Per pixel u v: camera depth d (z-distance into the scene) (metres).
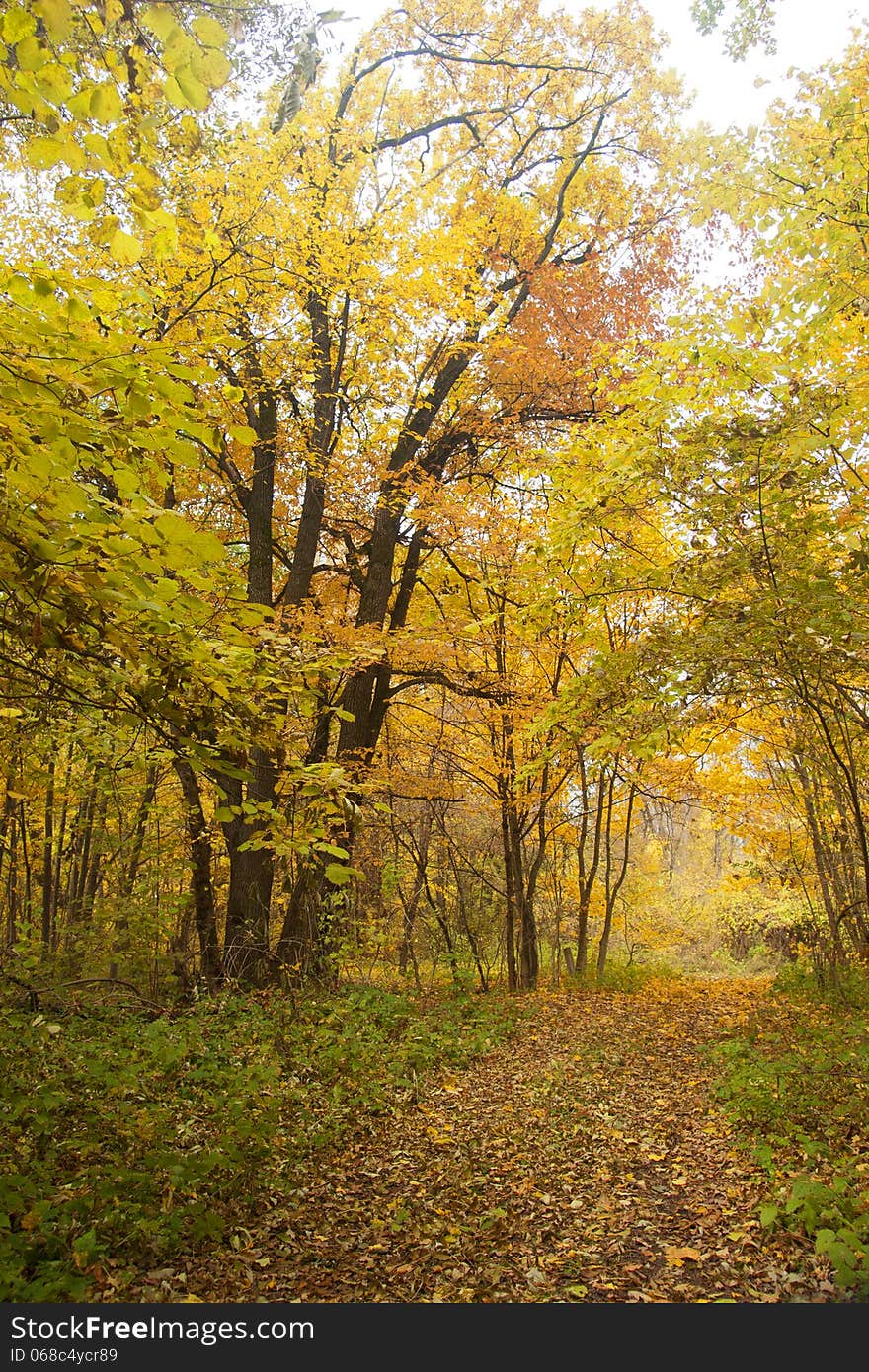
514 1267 4.19
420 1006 11.34
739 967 22.67
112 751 8.14
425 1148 6.03
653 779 10.91
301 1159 5.52
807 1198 4.10
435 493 11.45
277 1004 8.73
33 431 2.98
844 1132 5.51
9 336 2.85
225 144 8.05
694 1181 5.34
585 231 14.36
